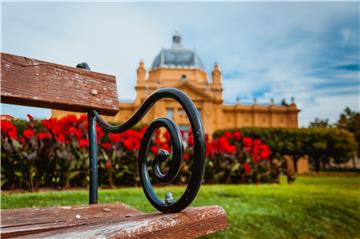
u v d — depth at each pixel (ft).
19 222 3.35
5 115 5.98
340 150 95.35
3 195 10.75
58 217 3.66
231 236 8.32
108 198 11.35
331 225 10.52
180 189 15.46
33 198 10.37
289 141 95.71
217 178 21.76
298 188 19.84
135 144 17.44
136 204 10.50
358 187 24.39
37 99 4.16
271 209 11.50
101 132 16.21
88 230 2.47
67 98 4.54
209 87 125.29
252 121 126.52
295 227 9.86
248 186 20.01
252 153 24.20
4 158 13.29
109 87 5.19
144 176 3.15
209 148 21.54
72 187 15.20
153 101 3.18
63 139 14.69
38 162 13.85
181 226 2.67
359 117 125.29
